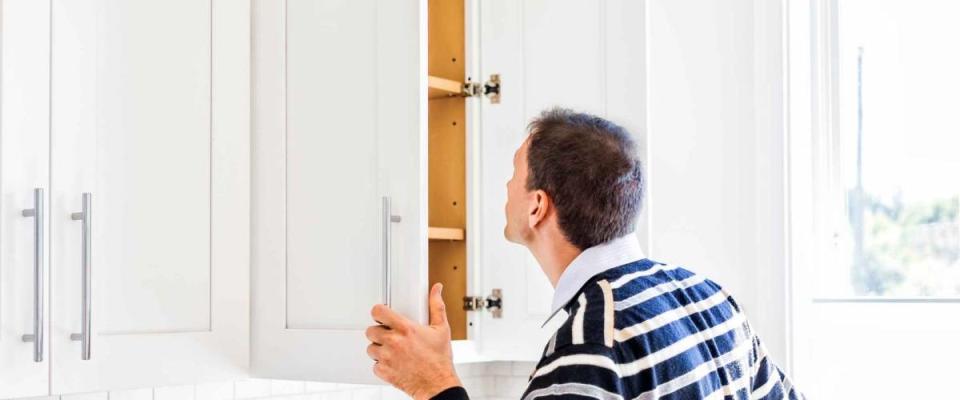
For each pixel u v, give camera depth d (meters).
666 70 2.72
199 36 1.92
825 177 2.71
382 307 1.72
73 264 1.71
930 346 2.55
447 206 2.38
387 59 1.81
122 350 1.78
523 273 2.27
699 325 1.61
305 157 1.91
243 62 1.99
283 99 1.95
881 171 2.68
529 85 2.26
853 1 2.71
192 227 1.89
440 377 1.69
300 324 1.91
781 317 2.55
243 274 1.97
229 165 1.95
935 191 2.62
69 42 1.72
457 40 2.37
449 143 2.38
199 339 1.89
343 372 1.84
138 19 1.83
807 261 2.66
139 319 1.81
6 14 1.64
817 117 2.71
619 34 2.11
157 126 1.85
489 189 2.33
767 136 2.58
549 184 1.68
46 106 1.69
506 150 2.30
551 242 1.70
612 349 1.46
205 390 2.26
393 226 1.77
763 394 1.77
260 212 1.97
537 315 2.25
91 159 1.75
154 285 1.83
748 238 2.60
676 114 2.71
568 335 1.50
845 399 2.62
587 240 1.66
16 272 1.64
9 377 1.63
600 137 1.68
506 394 2.94
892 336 2.58
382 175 1.80
